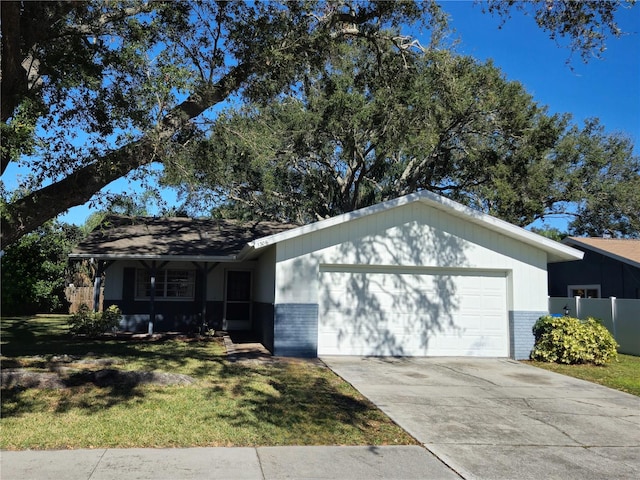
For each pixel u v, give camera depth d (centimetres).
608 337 1305
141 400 785
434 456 586
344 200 2627
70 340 1550
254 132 1209
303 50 1152
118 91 1089
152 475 505
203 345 1496
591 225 3039
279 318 1280
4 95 875
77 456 554
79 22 1070
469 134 2270
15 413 705
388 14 1214
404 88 1498
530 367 1230
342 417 728
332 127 2192
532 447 630
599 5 988
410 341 1349
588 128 2738
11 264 2392
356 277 1346
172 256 1703
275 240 1270
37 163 1009
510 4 1041
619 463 582
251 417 708
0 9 796
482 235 1373
